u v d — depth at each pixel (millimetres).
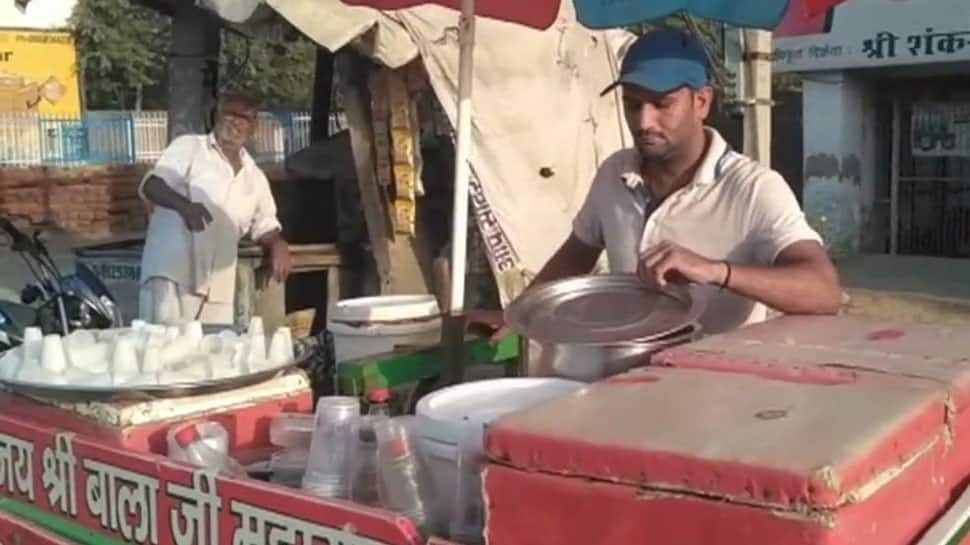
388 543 1516
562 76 6715
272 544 1672
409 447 1688
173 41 7012
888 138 14062
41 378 2133
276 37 6559
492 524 1356
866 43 13062
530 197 6461
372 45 5867
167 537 1859
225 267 5066
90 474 2014
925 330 1896
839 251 13812
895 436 1279
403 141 6199
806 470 1146
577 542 1287
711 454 1208
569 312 2176
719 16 3521
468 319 2846
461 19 3104
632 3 3590
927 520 1388
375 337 2680
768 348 1743
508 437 1333
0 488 2266
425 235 6496
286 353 2293
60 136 21953
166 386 2064
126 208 16625
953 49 12367
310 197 6719
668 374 1608
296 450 2035
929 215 13898
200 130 7008
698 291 2406
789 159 15617
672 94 2420
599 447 1265
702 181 2486
